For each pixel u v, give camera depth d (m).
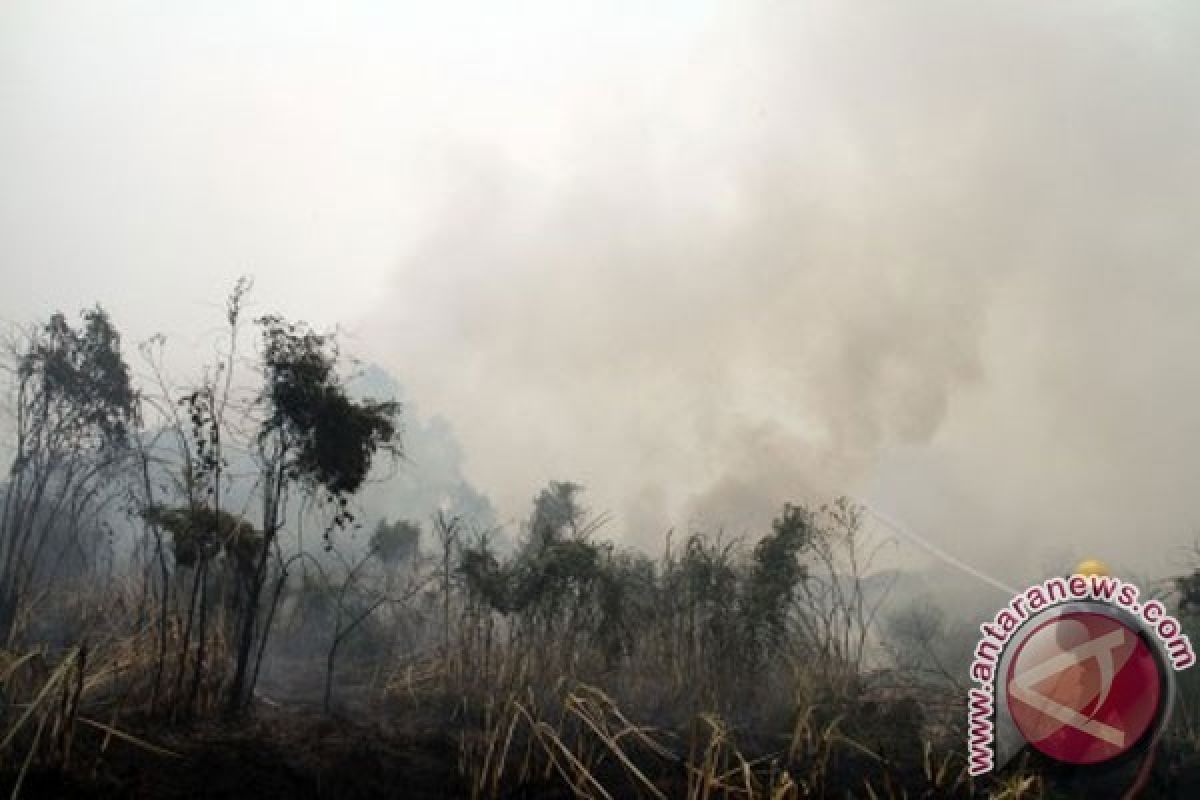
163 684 7.84
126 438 9.98
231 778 6.16
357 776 6.56
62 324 9.91
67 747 5.73
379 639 11.21
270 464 8.08
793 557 10.71
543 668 9.41
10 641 7.93
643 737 7.41
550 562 9.49
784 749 8.48
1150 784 7.09
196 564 8.16
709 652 9.99
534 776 7.00
